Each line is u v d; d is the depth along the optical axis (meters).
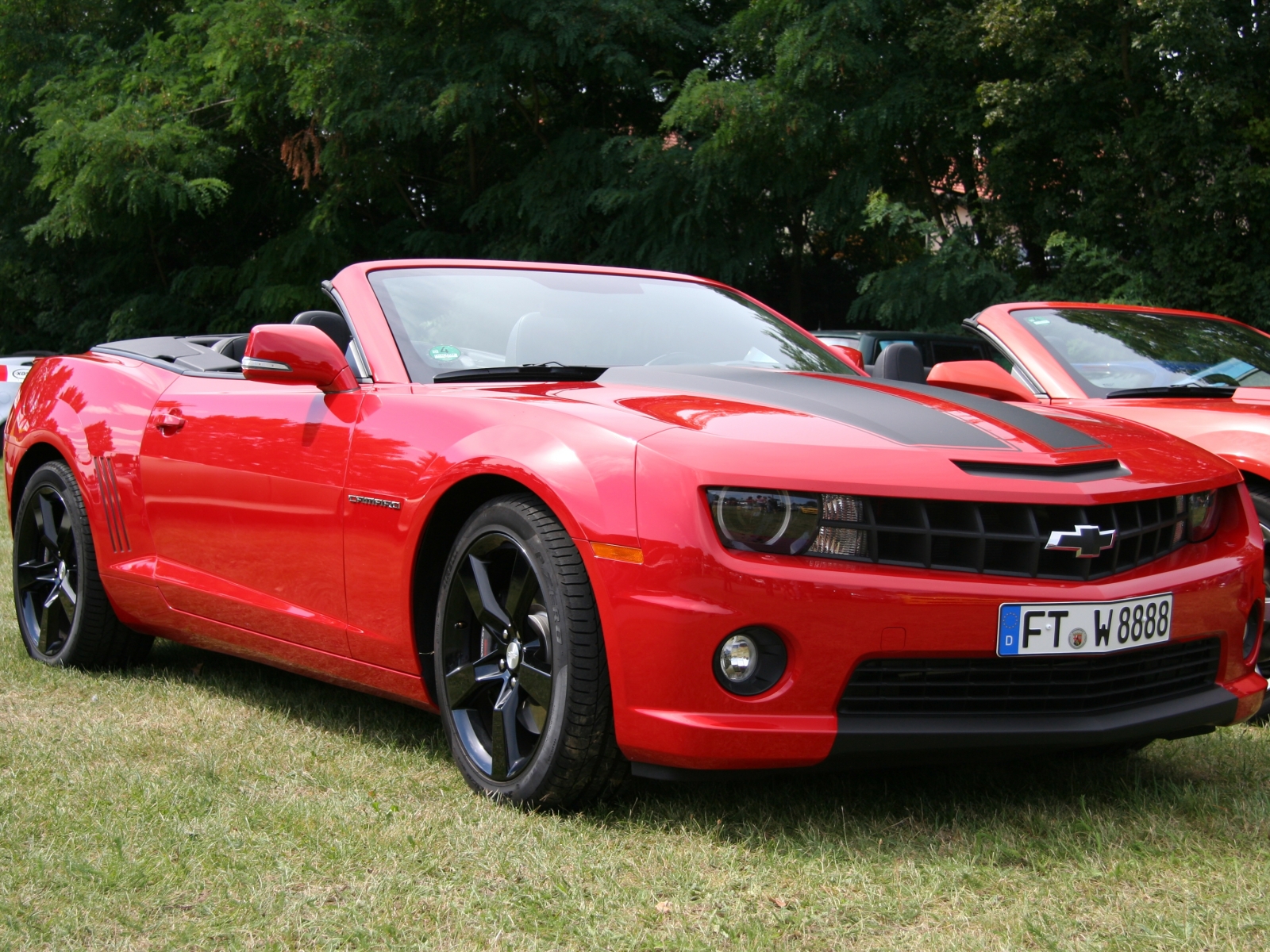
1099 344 4.57
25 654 4.24
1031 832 2.51
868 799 2.71
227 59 16.88
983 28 13.22
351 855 2.29
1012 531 2.45
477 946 1.92
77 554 3.96
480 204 17.33
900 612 2.34
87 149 17.25
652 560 2.34
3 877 2.16
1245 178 11.91
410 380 3.10
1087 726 2.50
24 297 22.84
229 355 4.35
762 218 16.16
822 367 3.60
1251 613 2.88
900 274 13.94
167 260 22.34
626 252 16.42
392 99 15.98
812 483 2.34
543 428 2.62
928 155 15.45
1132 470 2.67
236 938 1.94
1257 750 3.21
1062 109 13.20
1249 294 12.59
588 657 2.45
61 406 4.13
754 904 2.11
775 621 2.31
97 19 22.25
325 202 18.02
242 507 3.33
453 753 2.77
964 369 3.58
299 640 3.21
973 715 2.45
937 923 2.04
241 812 2.51
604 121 18.05
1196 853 2.38
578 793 2.52
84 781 2.72
